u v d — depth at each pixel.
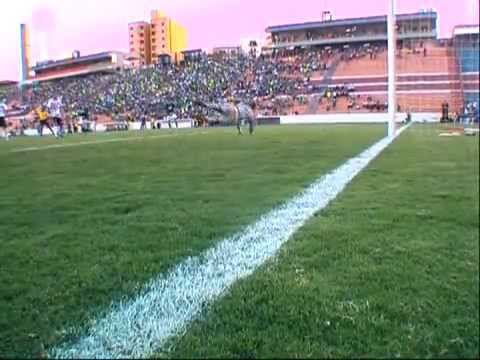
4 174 9.01
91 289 3.26
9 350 2.49
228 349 2.39
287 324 2.62
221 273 3.49
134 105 60.47
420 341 2.39
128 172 9.09
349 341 2.42
